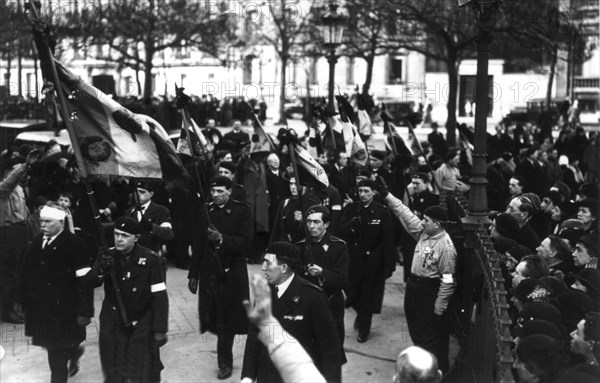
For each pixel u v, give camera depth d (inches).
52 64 282.4
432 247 289.1
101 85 840.9
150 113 586.2
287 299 215.9
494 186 469.1
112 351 252.1
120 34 1143.6
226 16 1220.5
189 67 1232.2
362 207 344.8
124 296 253.8
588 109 1494.8
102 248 258.4
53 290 264.1
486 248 249.1
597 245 256.1
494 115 1354.6
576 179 594.2
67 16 1049.5
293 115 1577.3
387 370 305.1
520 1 786.2
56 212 264.7
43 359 305.1
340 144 531.2
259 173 479.2
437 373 144.6
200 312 299.4
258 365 213.9
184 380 291.3
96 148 291.3
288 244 217.5
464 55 1444.4
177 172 304.8
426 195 423.2
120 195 411.8
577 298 207.8
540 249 269.9
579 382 150.2
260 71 1428.4
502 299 202.1
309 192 356.5
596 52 1508.4
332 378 214.1
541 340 172.4
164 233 333.4
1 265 340.5
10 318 348.5
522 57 1502.2
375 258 338.3
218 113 1275.8
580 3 881.5
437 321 288.2
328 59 645.3
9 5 834.2
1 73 1168.2
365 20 1050.1
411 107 1556.3
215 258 296.0
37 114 871.7
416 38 1200.2
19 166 320.8
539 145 778.2
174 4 1141.1
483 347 237.1
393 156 563.2
